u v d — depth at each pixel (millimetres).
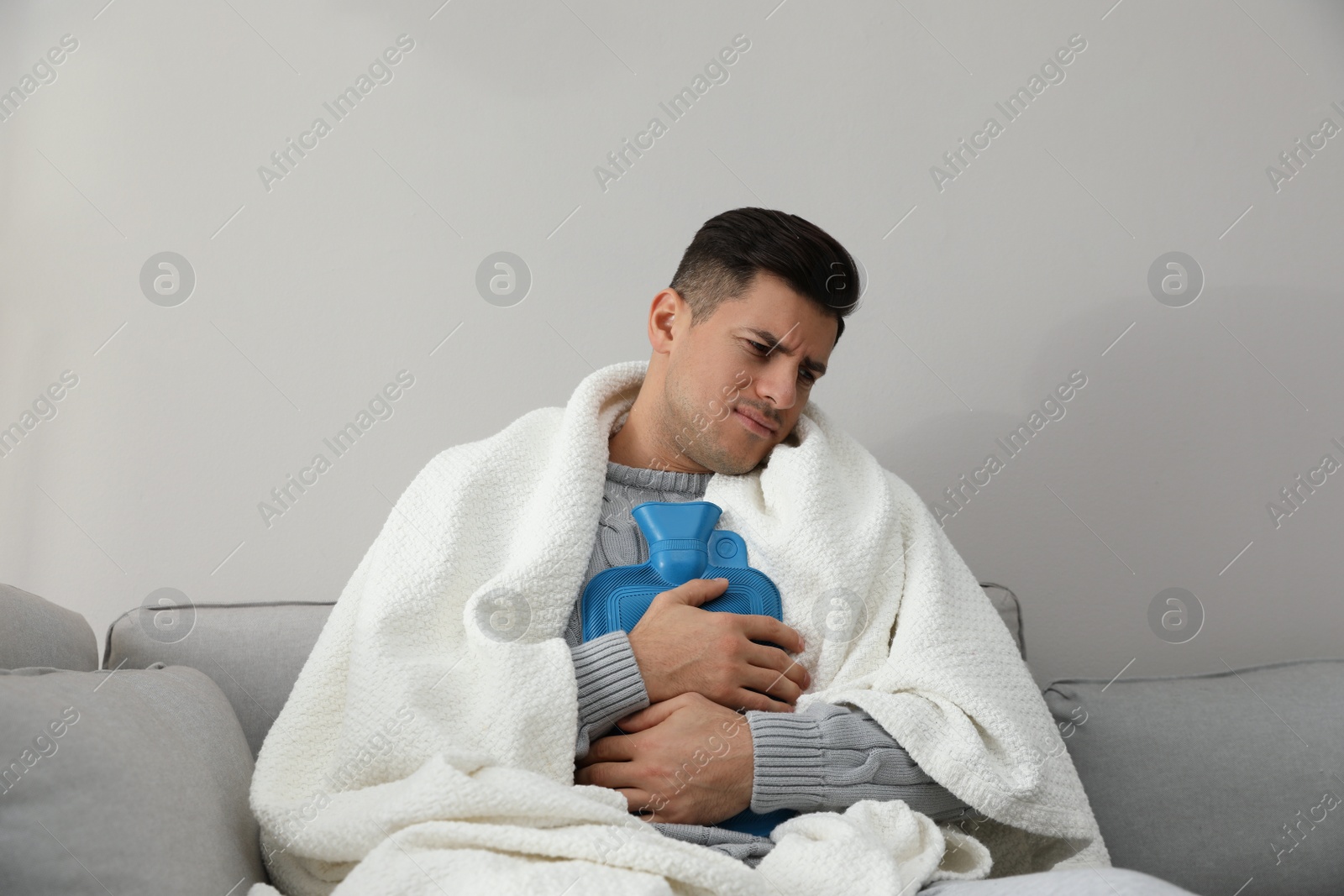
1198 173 1526
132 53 1423
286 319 1406
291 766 930
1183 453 1501
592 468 1115
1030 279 1508
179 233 1402
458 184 1451
